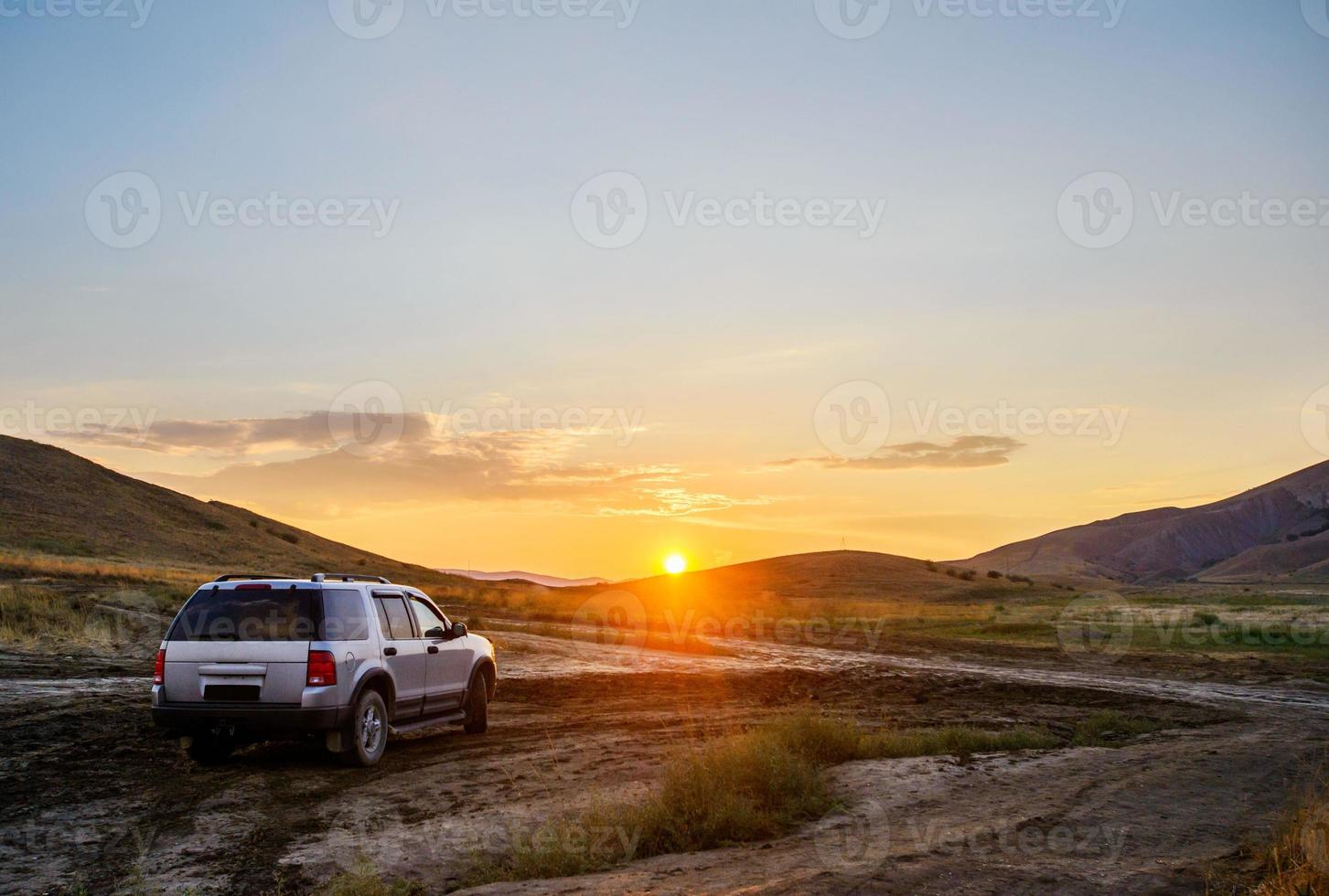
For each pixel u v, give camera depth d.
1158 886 6.52
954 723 16.11
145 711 13.53
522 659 24.20
